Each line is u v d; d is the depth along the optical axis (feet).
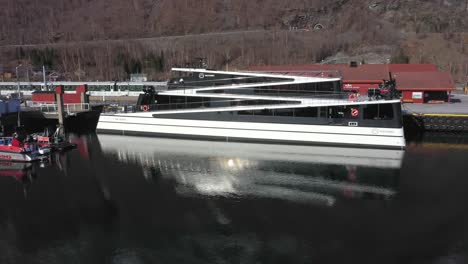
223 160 119.44
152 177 106.83
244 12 521.24
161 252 70.28
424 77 194.90
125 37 487.61
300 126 131.85
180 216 83.56
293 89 134.10
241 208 86.58
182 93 144.05
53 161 122.83
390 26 441.68
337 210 84.53
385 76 201.36
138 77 316.60
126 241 74.23
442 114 150.30
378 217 81.05
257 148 130.52
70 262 67.87
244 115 137.18
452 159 116.06
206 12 525.34
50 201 92.73
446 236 73.00
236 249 70.49
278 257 67.72
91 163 119.65
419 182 98.89
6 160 122.83
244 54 375.66
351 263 65.57
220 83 141.38
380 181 100.17
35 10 577.43
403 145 124.57
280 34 433.48
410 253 68.13
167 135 147.84
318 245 71.15
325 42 391.45
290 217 81.76
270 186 98.48
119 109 161.07
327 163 114.21
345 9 513.04
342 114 127.75
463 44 359.05
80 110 175.01
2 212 87.30
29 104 188.03
